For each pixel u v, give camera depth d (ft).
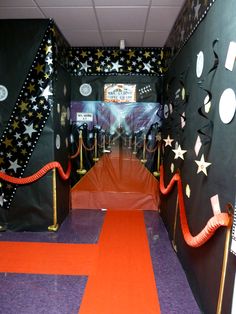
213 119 6.35
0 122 11.31
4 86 11.15
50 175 11.58
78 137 15.38
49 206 11.75
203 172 6.95
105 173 15.61
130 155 15.52
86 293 7.60
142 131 15.40
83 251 10.09
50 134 11.34
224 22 5.80
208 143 6.66
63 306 7.06
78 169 15.55
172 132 11.74
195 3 8.23
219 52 6.05
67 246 10.48
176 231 10.12
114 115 15.33
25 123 11.28
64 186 13.67
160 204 14.66
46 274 8.52
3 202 11.71
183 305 7.22
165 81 14.12
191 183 8.21
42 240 11.00
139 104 15.26
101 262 9.30
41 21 10.85
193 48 8.38
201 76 7.44
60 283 8.05
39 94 11.15
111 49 14.99
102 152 15.53
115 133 15.42
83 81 15.15
